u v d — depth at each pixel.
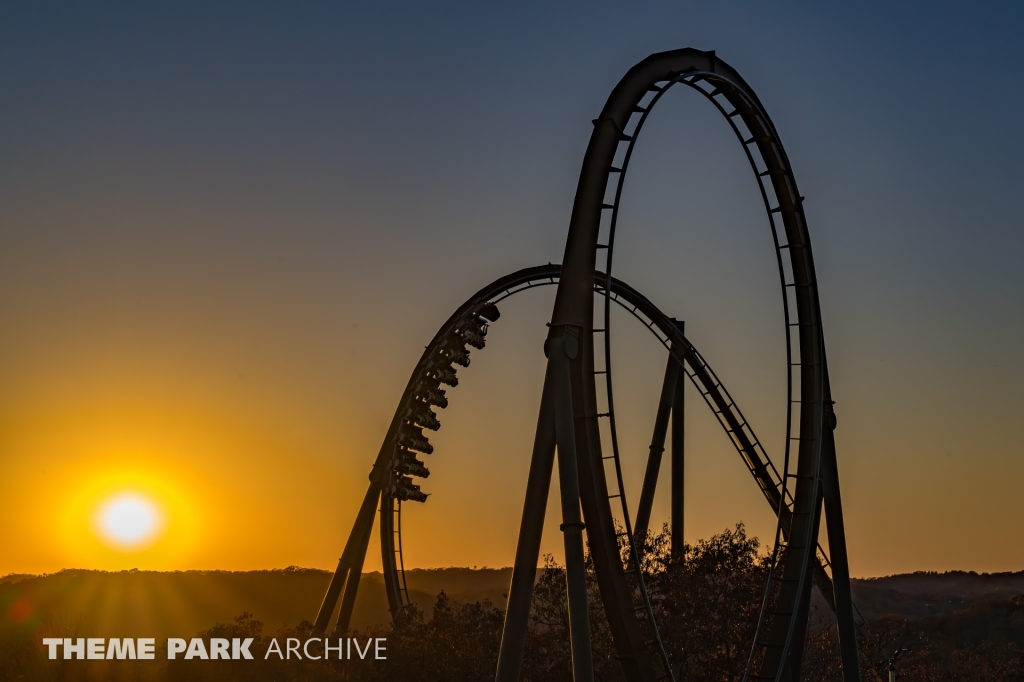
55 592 109.00
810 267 47.34
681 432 62.44
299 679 57.91
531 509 37.03
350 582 60.91
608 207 38.72
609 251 38.03
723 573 53.97
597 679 53.53
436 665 58.53
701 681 53.78
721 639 52.94
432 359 60.41
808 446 47.22
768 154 46.34
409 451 61.59
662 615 52.44
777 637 45.09
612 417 37.66
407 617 60.81
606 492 37.94
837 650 72.75
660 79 40.44
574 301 38.06
